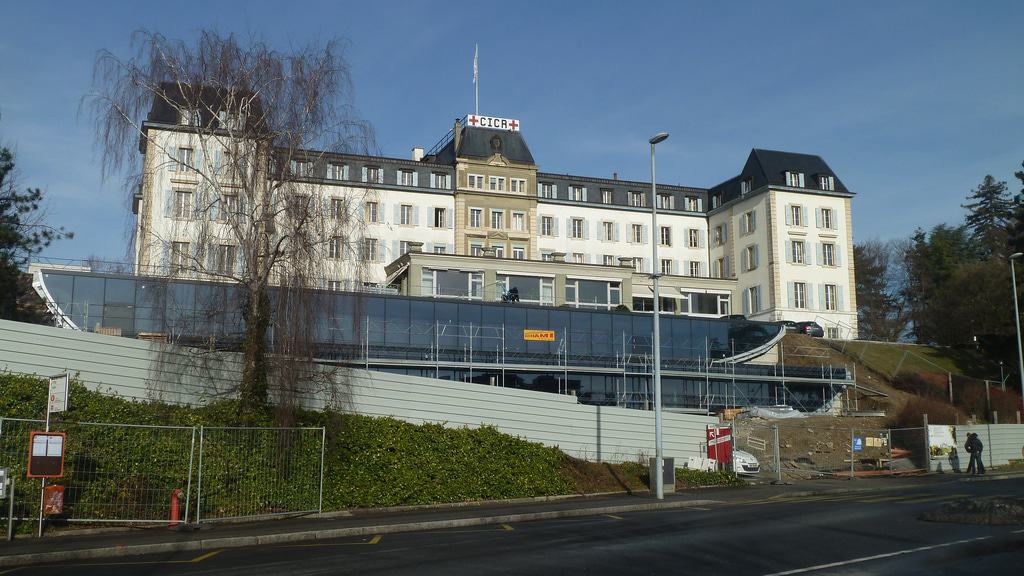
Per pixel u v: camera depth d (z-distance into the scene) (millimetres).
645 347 46812
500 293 52844
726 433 29750
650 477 25500
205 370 19188
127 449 16875
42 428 16078
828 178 71812
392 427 22609
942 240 85938
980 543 13680
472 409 26391
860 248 92875
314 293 19109
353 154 19891
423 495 22125
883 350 61812
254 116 19109
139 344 20734
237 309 18938
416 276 50969
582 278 55844
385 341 40156
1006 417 48375
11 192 31781
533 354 43000
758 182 70812
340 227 19594
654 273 25391
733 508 20828
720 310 66438
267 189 19141
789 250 68562
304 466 19547
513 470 24469
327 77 19641
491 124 69688
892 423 43906
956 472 34125
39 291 32219
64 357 19578
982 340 62375
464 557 12906
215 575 11492
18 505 15359
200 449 16828
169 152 18750
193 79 18859
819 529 15758
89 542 14422
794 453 36312
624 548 13594
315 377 19625
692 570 11555
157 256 18578
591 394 44188
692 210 76688
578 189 73188
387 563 12383
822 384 50312
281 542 15570
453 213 66062
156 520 16375
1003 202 85875
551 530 16641
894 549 13281
